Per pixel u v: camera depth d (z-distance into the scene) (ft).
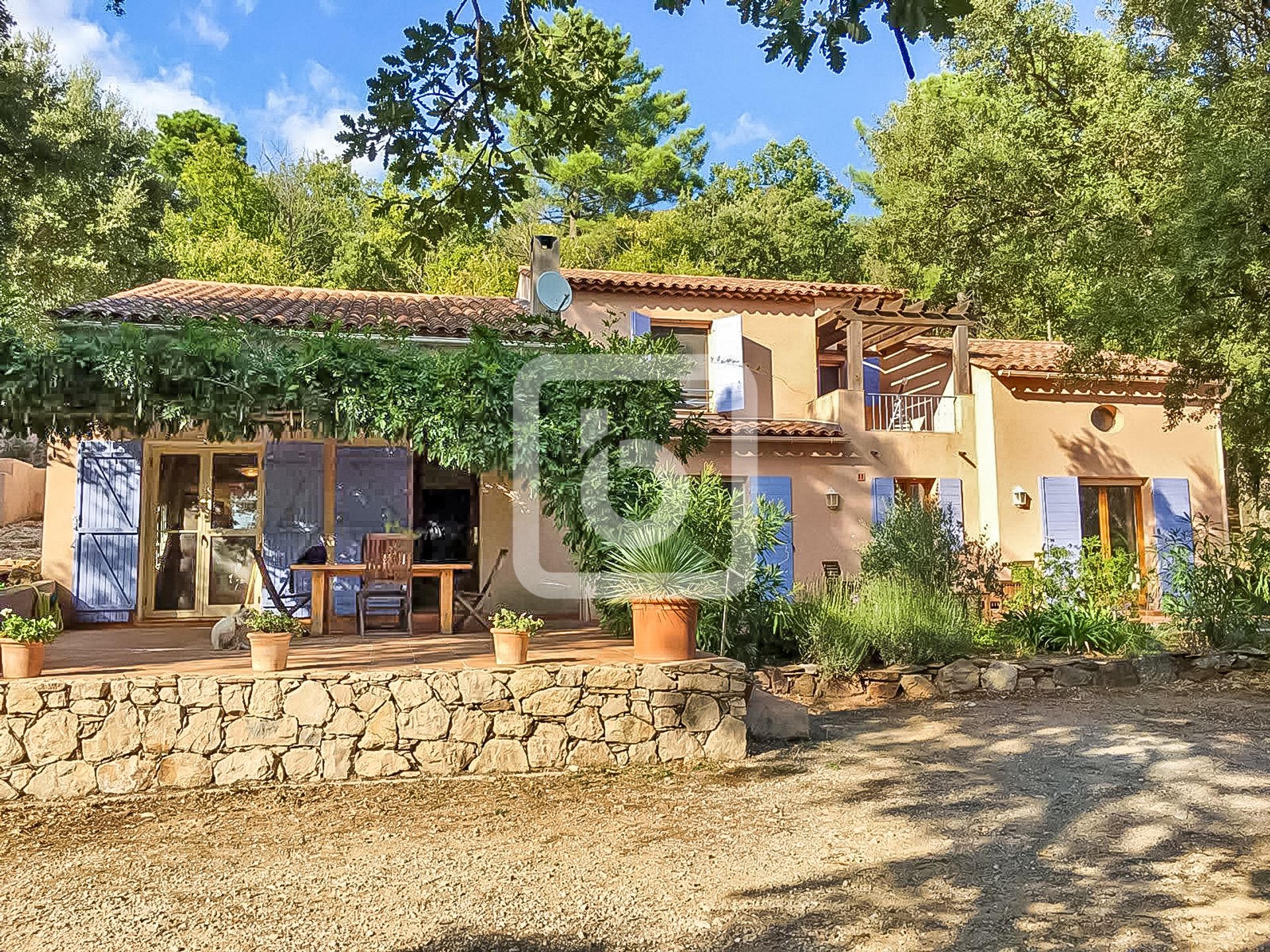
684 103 119.24
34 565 41.16
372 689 20.62
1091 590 35.91
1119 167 54.65
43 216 35.73
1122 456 48.01
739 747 22.63
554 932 12.53
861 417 46.14
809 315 49.34
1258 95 37.35
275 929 12.65
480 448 23.48
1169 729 25.70
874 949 11.98
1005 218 62.59
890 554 35.55
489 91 14.84
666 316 47.29
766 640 32.24
